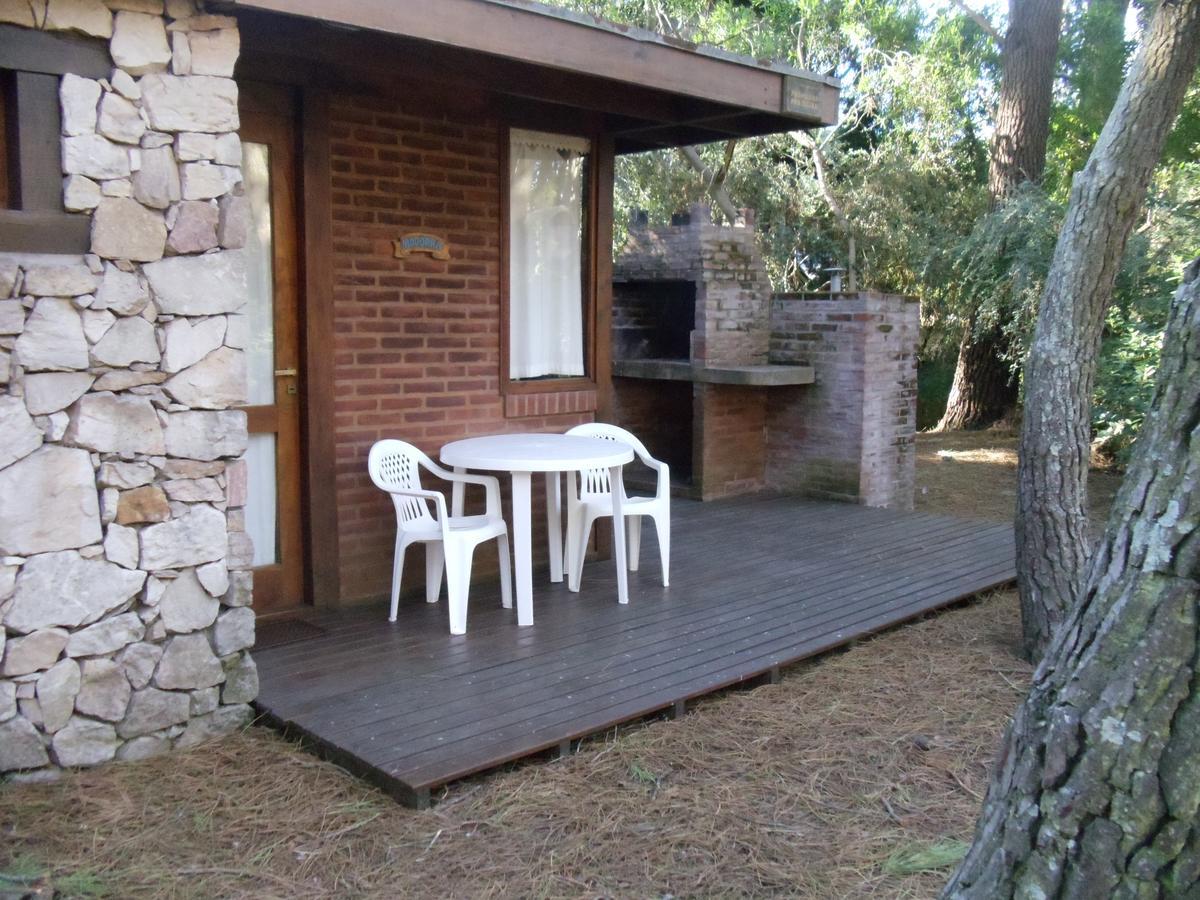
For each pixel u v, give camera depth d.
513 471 4.57
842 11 12.31
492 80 4.79
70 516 3.20
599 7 10.70
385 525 5.10
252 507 4.72
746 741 3.65
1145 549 1.66
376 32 4.02
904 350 8.39
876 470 8.23
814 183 13.55
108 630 3.30
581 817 3.08
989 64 14.04
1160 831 1.61
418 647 4.37
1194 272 1.66
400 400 5.10
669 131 6.31
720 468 8.31
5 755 3.14
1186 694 1.61
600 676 4.04
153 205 3.28
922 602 5.21
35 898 2.61
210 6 3.35
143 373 3.31
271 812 3.09
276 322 4.69
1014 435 12.73
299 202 4.66
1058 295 4.45
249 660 3.66
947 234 13.14
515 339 5.63
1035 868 1.73
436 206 5.14
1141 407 9.46
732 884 2.76
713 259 8.07
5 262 3.02
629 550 5.83
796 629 4.70
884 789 3.32
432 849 2.90
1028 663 4.51
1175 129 10.62
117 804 3.10
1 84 3.12
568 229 5.82
